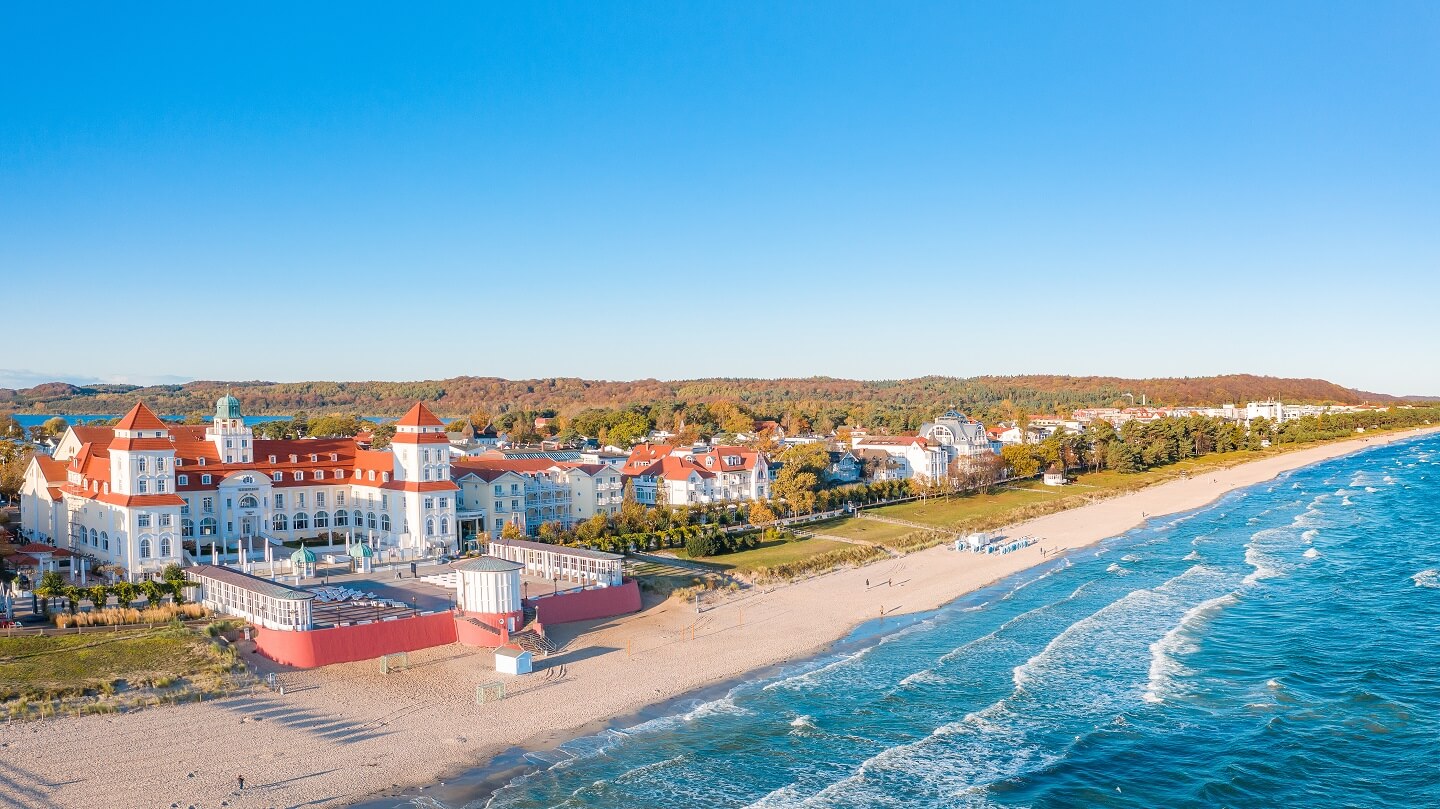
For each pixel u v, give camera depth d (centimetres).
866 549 13712
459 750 6744
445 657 8731
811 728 7181
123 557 11081
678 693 7962
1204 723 7200
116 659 8019
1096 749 6762
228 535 12650
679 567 12381
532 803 5962
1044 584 11919
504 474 14388
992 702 7681
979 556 13725
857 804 5969
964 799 6038
